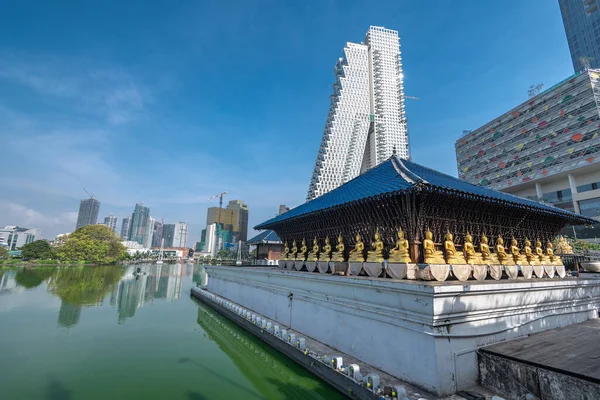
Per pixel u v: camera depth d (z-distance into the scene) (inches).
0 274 2094.0
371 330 413.1
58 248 3390.7
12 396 408.2
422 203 431.8
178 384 465.4
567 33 4060.0
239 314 770.8
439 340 330.3
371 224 521.3
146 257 5964.6
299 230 756.0
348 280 450.6
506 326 401.4
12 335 696.4
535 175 2746.1
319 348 482.9
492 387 334.0
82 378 475.5
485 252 501.4
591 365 291.4
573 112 2488.9
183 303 1199.6
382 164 594.2
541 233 645.3
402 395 310.2
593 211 2423.7
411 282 368.8
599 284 580.7
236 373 516.4
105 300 1204.5
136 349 627.2
